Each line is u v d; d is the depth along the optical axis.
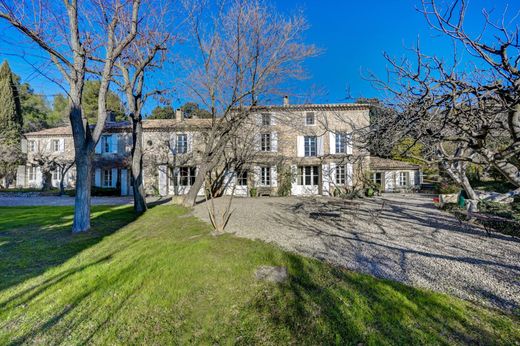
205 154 12.20
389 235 5.84
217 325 2.59
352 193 13.77
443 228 6.49
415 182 18.41
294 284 3.33
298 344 2.29
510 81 2.72
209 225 7.08
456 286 3.21
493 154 3.38
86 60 7.32
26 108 29.38
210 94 11.71
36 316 2.79
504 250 4.65
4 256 4.65
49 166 18.55
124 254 4.63
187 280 3.49
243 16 10.36
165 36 8.58
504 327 2.37
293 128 17.38
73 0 6.47
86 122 6.99
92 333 2.51
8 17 5.25
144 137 18.50
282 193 17.23
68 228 6.95
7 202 13.46
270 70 11.09
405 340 2.24
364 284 3.26
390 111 4.59
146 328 2.57
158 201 14.18
